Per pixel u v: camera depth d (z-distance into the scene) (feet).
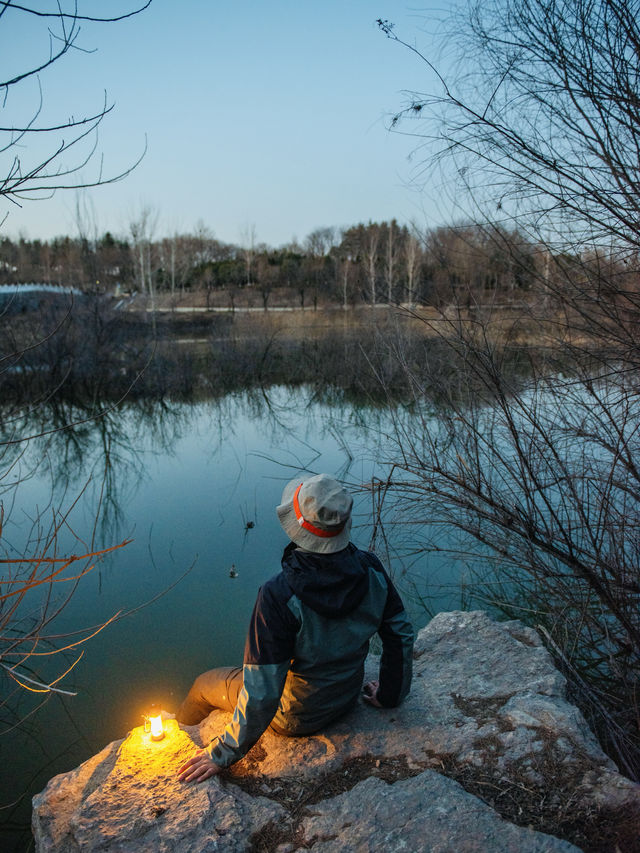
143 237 106.73
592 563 13.53
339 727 8.84
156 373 61.11
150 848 6.91
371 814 7.13
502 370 14.17
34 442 43.45
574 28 10.66
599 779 7.50
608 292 11.85
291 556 7.65
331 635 7.61
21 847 10.49
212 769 7.86
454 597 18.38
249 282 170.40
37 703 14.37
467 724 8.83
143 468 36.52
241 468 35.27
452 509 16.26
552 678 9.96
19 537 25.16
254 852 6.93
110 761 8.63
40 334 54.44
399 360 16.69
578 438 15.24
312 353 67.72
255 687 7.38
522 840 6.57
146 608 18.80
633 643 12.73
